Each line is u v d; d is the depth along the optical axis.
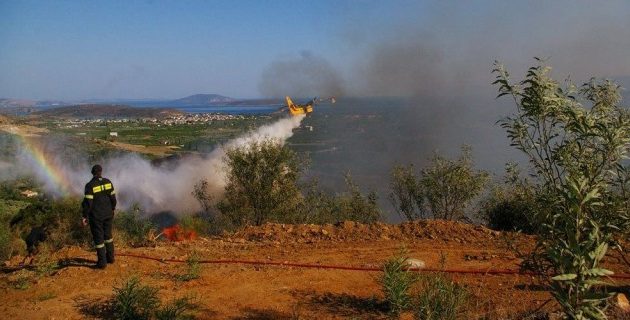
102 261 8.00
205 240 10.41
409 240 9.95
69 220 13.66
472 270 7.55
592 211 3.92
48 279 7.57
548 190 4.27
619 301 5.39
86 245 11.17
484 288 6.59
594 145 4.18
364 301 6.36
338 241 10.02
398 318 5.69
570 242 3.64
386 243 9.73
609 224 3.86
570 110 4.14
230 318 5.86
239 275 7.59
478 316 5.46
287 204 16.34
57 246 11.99
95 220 7.98
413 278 6.60
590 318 3.74
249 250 9.35
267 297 6.58
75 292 6.98
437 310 5.36
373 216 17.81
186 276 7.41
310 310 6.07
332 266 7.94
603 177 4.02
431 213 16.16
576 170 4.09
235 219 15.95
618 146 3.93
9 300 6.72
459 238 9.96
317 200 17.91
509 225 12.19
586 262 3.63
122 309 5.96
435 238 10.04
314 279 7.35
